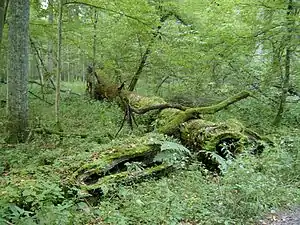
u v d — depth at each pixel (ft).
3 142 30.81
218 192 20.06
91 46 53.36
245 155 24.43
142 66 54.39
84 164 21.45
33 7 44.60
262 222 18.01
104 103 50.88
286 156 25.71
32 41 53.21
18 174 20.63
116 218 16.80
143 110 35.35
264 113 44.24
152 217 17.44
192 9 50.31
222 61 46.11
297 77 42.47
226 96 48.01
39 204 15.84
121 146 24.57
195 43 47.73
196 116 31.63
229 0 39.37
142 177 22.53
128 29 49.62
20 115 31.89
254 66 47.29
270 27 38.27
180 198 20.01
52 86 68.64
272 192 20.75
